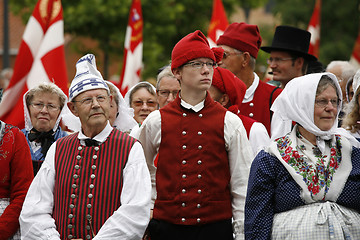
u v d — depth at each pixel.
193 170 9.91
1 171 10.68
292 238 8.77
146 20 34.31
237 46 13.25
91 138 9.84
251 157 10.05
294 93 9.16
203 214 9.83
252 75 13.35
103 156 9.70
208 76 10.02
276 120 12.55
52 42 15.34
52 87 12.09
